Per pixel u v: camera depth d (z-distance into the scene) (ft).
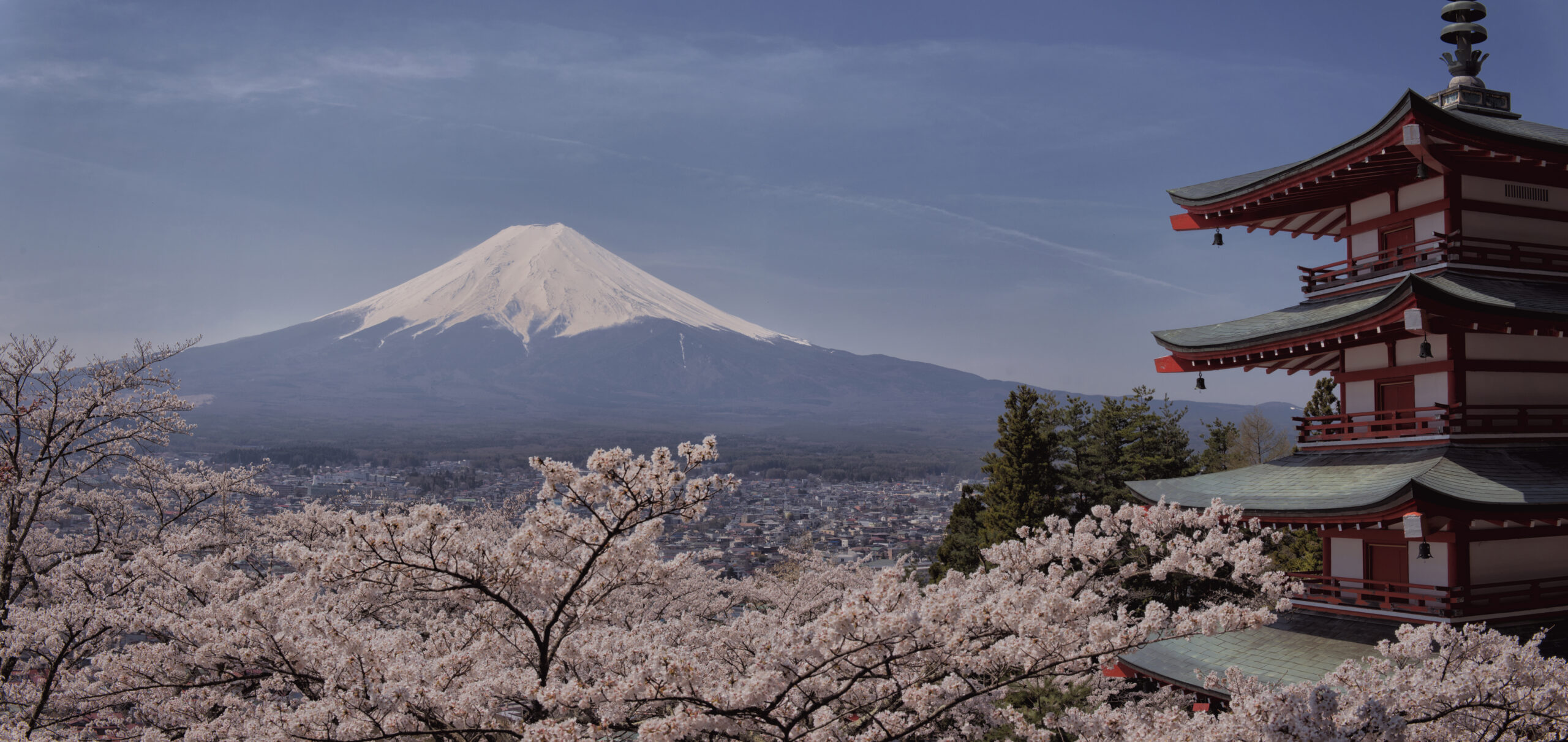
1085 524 46.60
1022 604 31.48
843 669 31.58
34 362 63.72
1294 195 58.70
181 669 38.42
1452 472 47.24
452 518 30.37
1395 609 49.67
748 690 26.17
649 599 71.61
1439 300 46.06
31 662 53.47
